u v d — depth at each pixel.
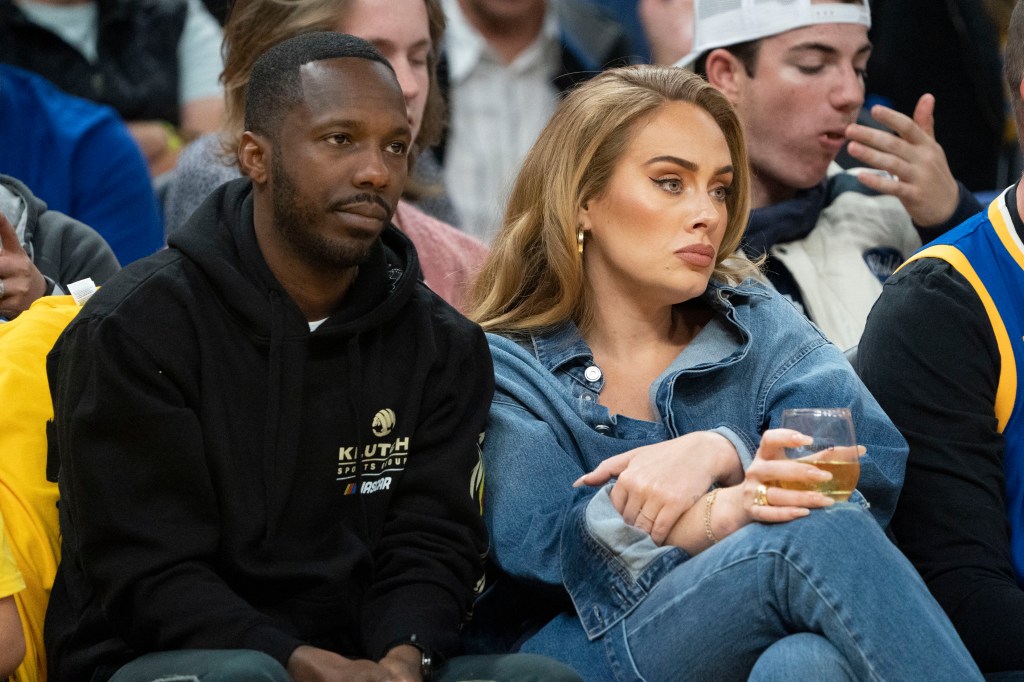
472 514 9.26
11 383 9.27
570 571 9.34
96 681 8.42
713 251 10.18
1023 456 10.33
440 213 15.25
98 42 17.28
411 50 13.10
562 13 18.50
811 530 8.35
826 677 8.03
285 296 8.83
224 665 7.47
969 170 17.70
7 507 9.00
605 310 10.60
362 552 8.81
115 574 8.26
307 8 12.70
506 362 10.37
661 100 10.25
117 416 8.37
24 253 10.64
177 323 8.61
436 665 8.49
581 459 10.16
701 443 9.27
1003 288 10.39
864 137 13.26
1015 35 11.02
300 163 8.62
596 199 10.38
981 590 9.74
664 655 8.73
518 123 17.55
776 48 13.56
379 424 9.09
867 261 13.60
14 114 14.95
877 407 10.09
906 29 17.53
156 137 17.33
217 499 8.61
